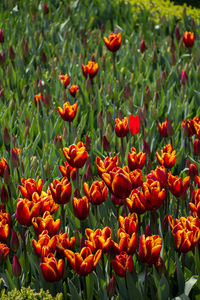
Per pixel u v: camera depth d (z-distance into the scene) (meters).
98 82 8.98
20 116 7.27
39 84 8.20
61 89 8.40
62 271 3.43
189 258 4.17
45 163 5.51
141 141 6.51
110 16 13.59
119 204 4.42
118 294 3.69
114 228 4.52
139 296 3.61
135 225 3.70
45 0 14.26
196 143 5.53
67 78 8.16
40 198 4.00
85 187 4.10
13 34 11.42
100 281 3.82
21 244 4.40
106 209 4.90
